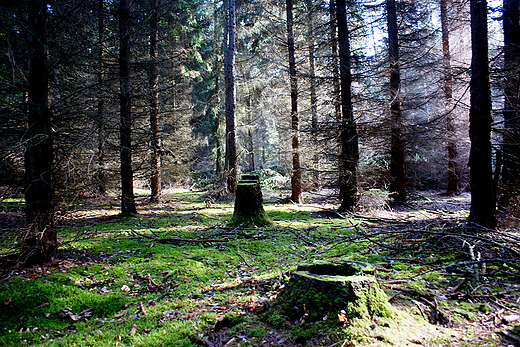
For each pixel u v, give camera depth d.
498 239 4.28
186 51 13.98
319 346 2.11
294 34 13.23
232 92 14.45
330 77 9.52
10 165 4.16
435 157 14.78
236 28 17.38
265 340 2.28
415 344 2.08
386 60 9.30
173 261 4.66
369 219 7.29
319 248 5.48
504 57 6.43
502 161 5.51
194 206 12.39
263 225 7.18
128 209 9.29
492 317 2.49
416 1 11.06
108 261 4.61
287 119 12.56
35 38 4.32
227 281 4.00
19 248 4.16
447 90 10.14
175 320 2.85
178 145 14.72
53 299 3.32
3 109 4.21
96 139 5.29
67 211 4.83
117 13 8.53
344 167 9.47
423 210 9.74
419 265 3.96
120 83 8.47
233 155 14.61
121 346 2.46
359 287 2.46
